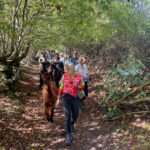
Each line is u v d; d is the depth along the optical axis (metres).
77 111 3.97
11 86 7.25
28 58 18.94
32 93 7.71
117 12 6.06
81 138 4.20
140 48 6.71
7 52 7.86
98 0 4.82
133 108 5.18
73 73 3.80
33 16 5.81
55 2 4.71
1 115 4.86
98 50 10.14
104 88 7.26
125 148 3.63
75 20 5.80
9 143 3.80
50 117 4.96
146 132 4.00
